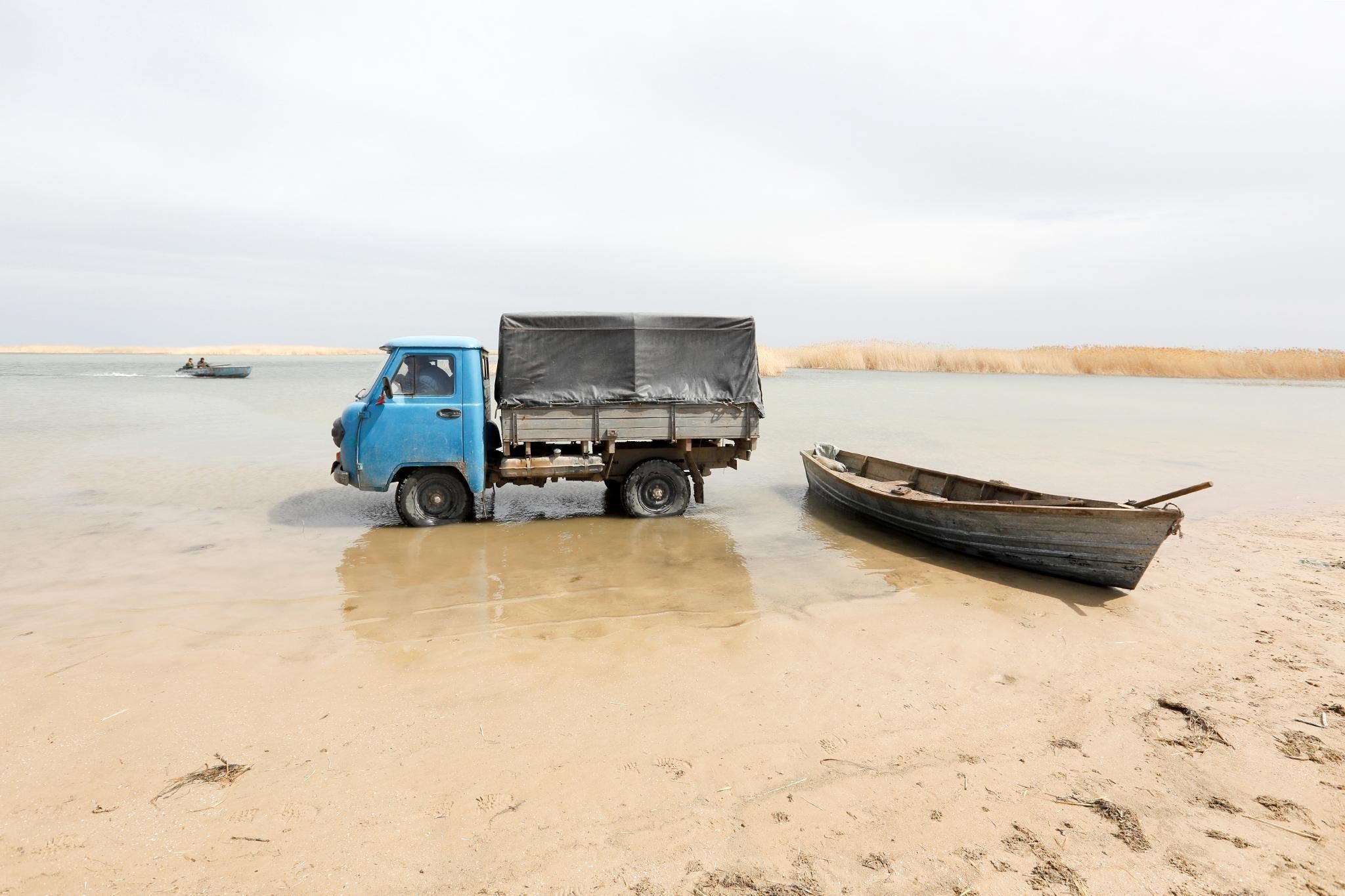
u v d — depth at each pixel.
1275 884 3.23
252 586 7.36
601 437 10.25
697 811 3.72
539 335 10.05
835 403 31.48
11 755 4.11
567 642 5.96
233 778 3.93
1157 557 8.90
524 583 7.57
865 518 10.58
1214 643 6.18
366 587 7.36
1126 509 7.11
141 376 51.56
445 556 8.61
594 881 3.20
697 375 10.49
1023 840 3.54
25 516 10.30
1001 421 24.12
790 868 3.31
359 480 9.78
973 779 4.08
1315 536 9.91
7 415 23.61
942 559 8.70
